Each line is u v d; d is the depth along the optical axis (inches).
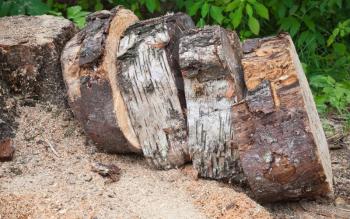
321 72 238.7
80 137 171.0
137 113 159.2
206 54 149.6
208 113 152.0
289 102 144.1
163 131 158.4
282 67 146.7
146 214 142.1
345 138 199.0
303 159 142.6
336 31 229.9
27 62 173.0
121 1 255.9
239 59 162.4
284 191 147.6
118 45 161.8
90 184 151.2
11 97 173.6
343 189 167.0
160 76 156.4
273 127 143.9
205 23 251.1
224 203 146.6
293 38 252.1
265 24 256.8
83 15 219.9
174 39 159.5
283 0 245.1
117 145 161.6
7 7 215.5
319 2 244.8
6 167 157.5
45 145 166.9
